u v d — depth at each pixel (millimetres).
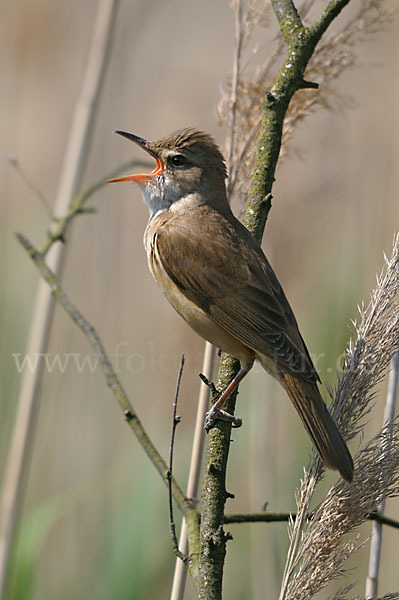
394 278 6270
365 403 6152
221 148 8312
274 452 9562
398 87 11273
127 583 9094
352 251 11078
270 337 7242
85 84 10109
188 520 6840
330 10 7375
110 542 10023
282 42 7801
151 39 13367
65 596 9945
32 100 13906
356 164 11547
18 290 11719
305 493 5875
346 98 8523
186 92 12867
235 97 7879
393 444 5898
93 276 12070
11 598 8711
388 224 11070
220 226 7824
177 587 7141
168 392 11188
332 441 5914
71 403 11250
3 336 11289
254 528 9375
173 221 8031
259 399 9734
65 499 9508
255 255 7602
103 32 10172
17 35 13742
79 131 10016
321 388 10336
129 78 12758
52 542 10172
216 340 7605
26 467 9164
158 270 7980
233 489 10688
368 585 7344
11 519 8945
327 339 10555
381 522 7137
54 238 8703
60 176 13773
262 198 7512
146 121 12836
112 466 10977
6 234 12438
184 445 10180
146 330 11781
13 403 10891
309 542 5711
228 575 10266
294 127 7863
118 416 11258
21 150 13844
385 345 6176
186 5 13469
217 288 7535
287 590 5703
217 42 13391
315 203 11617
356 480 5789
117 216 12336
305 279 11406
